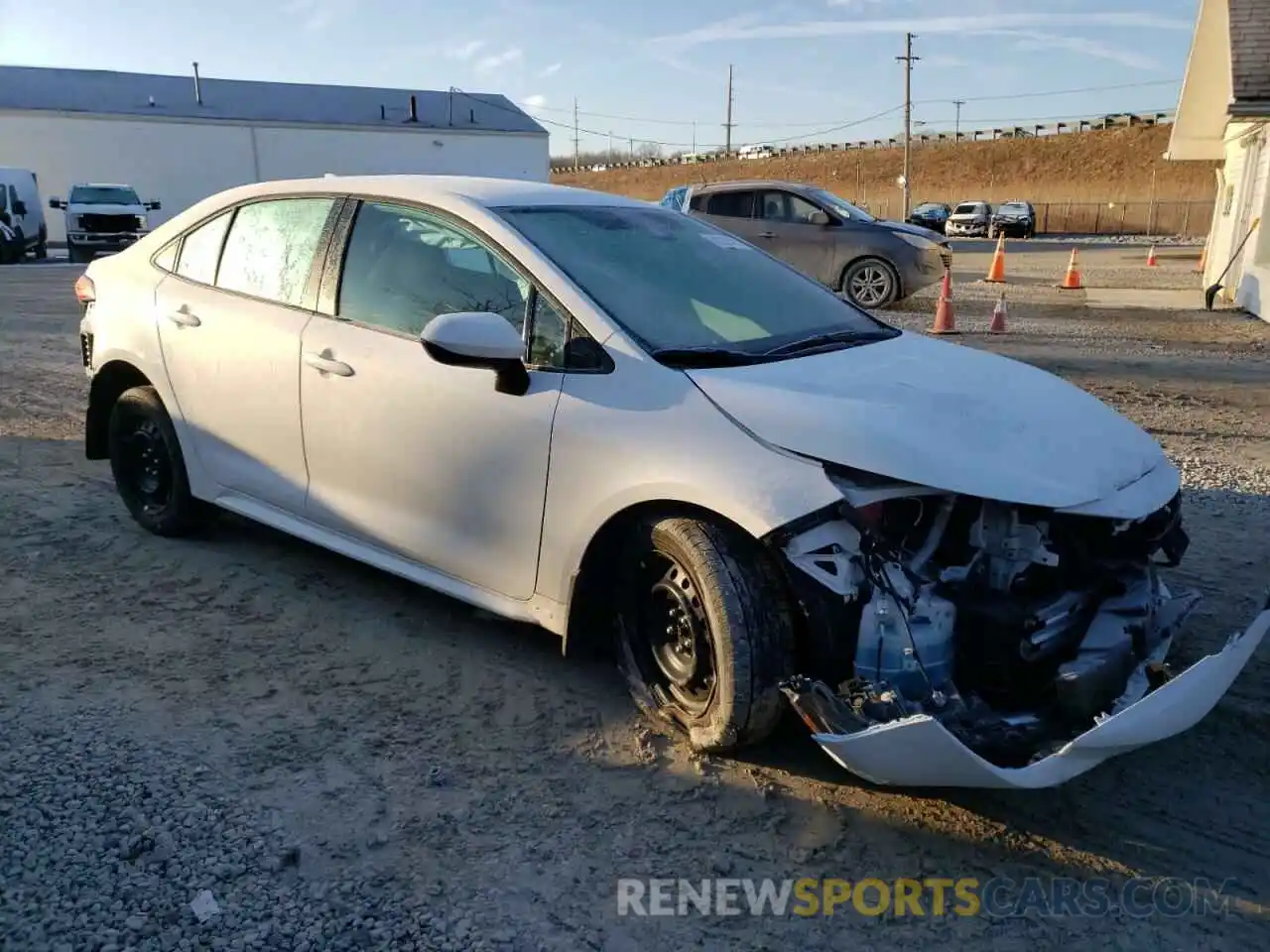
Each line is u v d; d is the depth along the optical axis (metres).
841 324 3.94
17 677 3.60
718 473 2.91
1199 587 4.38
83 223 27.11
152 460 4.93
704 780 3.06
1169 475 3.26
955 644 2.84
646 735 3.29
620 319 3.37
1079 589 2.98
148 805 2.87
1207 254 20.67
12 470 6.16
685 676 3.17
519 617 3.49
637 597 3.29
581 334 3.33
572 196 4.10
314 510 4.12
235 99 44.91
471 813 2.89
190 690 3.55
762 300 3.88
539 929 2.46
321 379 3.95
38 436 7.03
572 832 2.83
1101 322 13.54
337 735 3.28
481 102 50.88
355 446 3.88
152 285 4.76
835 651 2.79
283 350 4.11
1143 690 2.85
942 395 3.17
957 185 79.38
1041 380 3.61
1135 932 2.50
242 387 4.29
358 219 4.04
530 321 3.47
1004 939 2.48
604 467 3.15
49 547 4.85
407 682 3.63
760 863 2.73
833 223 15.05
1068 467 2.95
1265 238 14.73
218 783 3.00
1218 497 5.69
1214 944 2.46
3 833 2.74
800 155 101.06
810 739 3.29
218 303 4.42
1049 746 2.70
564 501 3.26
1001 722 2.75
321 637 3.97
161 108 42.09
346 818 2.85
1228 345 11.32
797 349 3.52
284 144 44.00
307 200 4.26
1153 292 18.12
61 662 3.72
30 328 12.52
